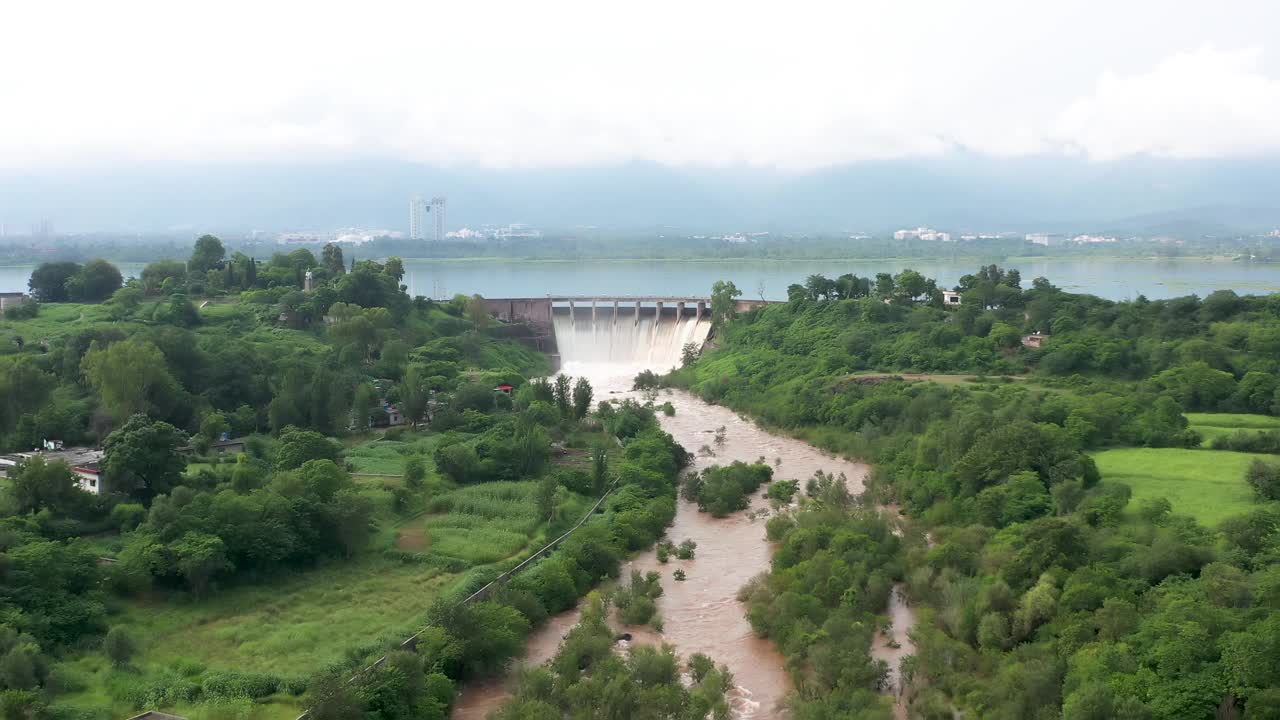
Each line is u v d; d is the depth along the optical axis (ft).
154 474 586.04
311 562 541.75
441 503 641.81
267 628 464.24
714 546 618.44
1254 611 385.70
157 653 434.30
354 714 372.17
